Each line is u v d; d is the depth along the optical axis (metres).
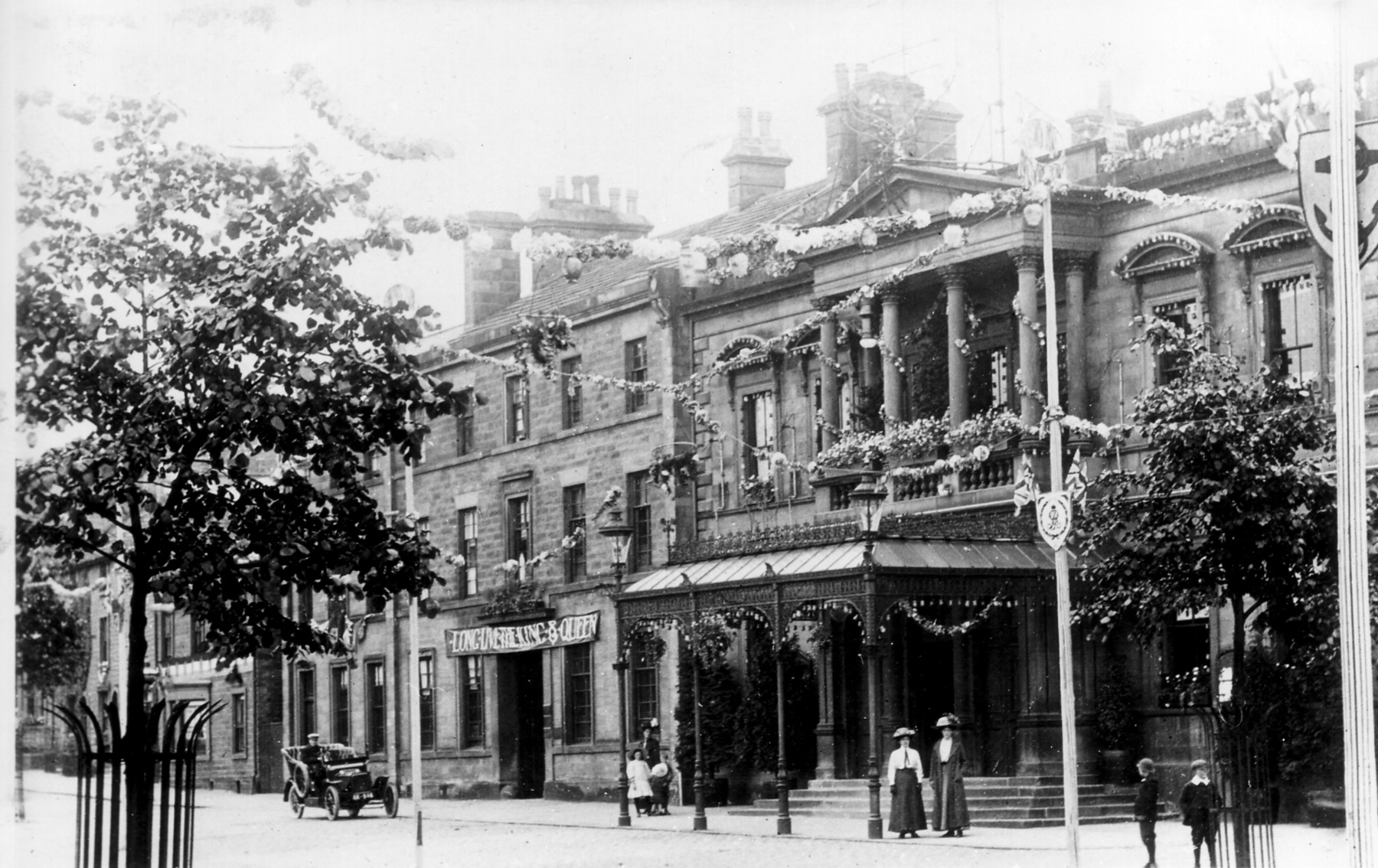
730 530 49.78
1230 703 23.30
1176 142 39.31
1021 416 40.78
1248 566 32.84
